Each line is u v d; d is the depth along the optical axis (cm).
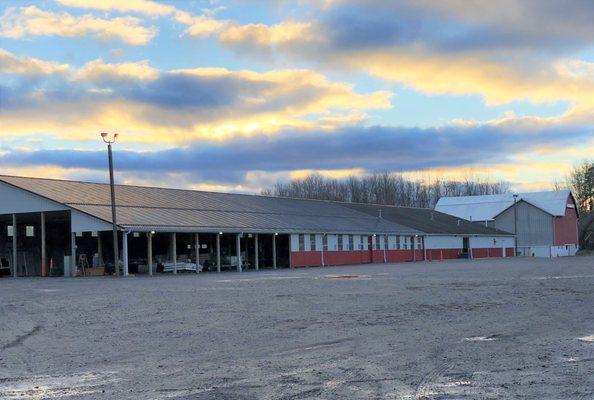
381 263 5634
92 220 3725
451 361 928
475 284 2411
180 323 1405
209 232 4197
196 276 3544
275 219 5109
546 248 8338
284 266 5003
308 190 11056
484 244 7544
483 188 12850
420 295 1983
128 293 2236
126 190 4744
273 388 772
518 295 1931
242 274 3756
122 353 1054
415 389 755
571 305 1647
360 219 6278
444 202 9456
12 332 1320
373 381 803
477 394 725
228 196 5650
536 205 8431
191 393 752
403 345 1076
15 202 4066
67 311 1686
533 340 1108
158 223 3928
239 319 1455
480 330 1238
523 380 793
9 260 4428
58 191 4162
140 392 763
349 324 1346
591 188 11144
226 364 934
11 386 809
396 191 11581
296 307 1688
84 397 743
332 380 812
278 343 1120
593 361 911
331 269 4312
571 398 700
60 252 4684
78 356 1033
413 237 6384
